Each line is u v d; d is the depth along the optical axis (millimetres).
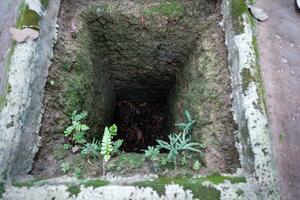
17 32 1951
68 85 2176
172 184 1612
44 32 2074
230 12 2182
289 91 1977
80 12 2449
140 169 1772
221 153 1880
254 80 1882
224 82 2076
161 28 2578
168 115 3340
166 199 1569
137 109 3787
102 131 2893
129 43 2750
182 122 2625
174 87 3139
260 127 1742
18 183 1629
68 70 2219
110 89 3238
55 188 1604
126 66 3031
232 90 1985
